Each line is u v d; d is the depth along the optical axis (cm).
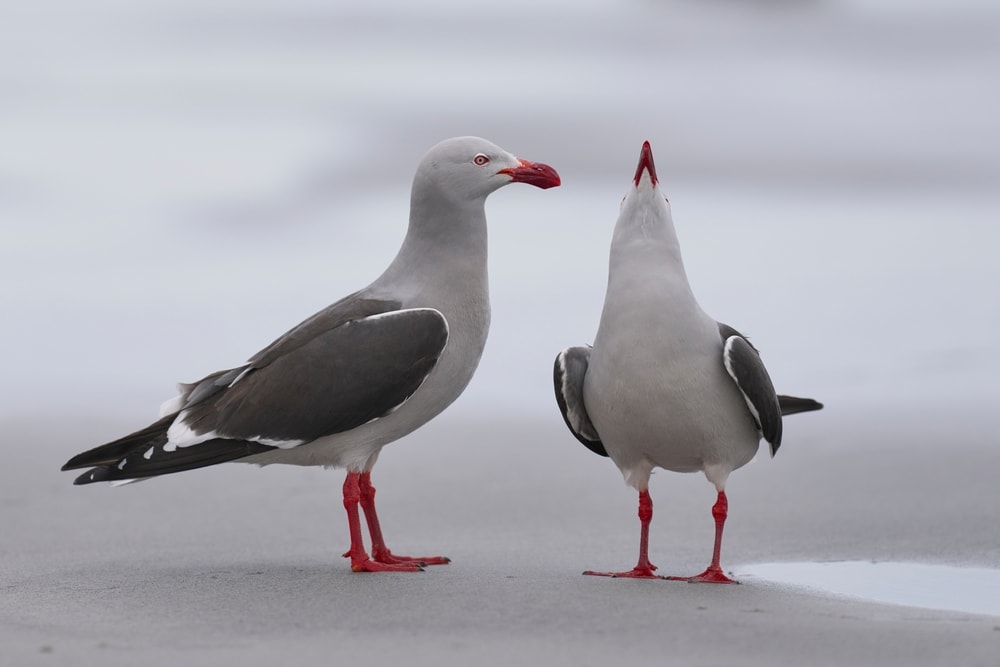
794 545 1030
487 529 1115
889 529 1077
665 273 861
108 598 816
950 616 750
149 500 1232
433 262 969
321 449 942
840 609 766
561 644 670
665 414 859
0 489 1271
